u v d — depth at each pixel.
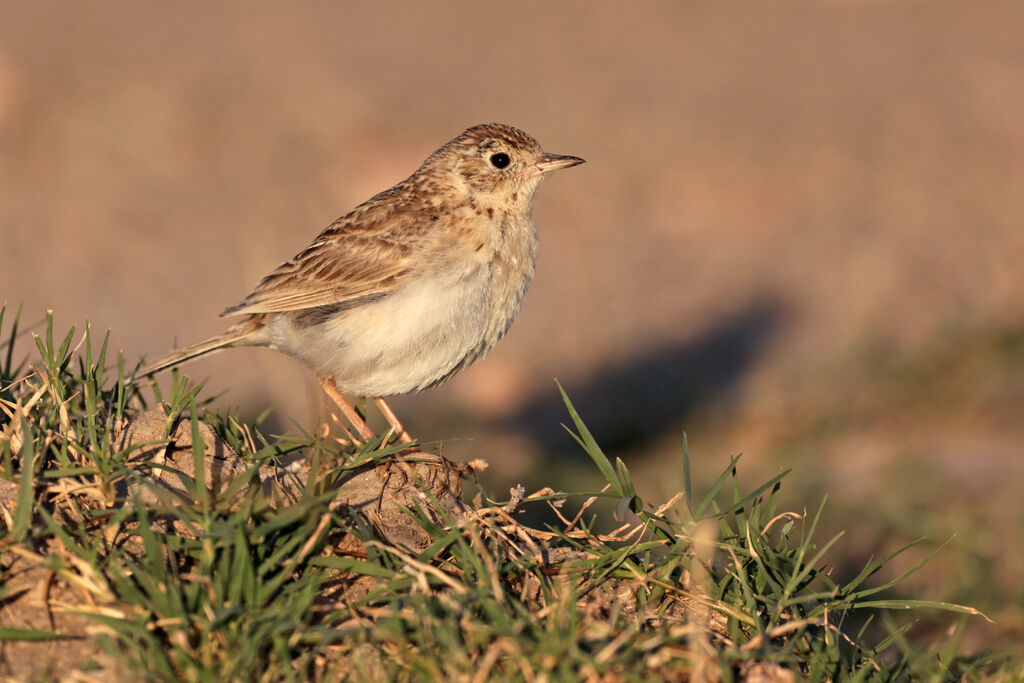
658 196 27.02
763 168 27.92
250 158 27.77
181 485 6.89
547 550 6.96
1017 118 30.30
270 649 5.64
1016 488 14.30
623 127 29.78
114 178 26.64
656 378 20.14
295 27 36.03
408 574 6.18
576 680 5.34
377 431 17.56
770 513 7.20
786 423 18.23
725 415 18.75
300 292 9.88
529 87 32.25
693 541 6.70
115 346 20.45
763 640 6.00
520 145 10.25
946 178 27.48
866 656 6.73
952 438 16.75
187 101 29.78
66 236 24.33
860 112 30.83
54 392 7.34
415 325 9.77
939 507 13.84
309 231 25.25
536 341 21.58
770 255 24.56
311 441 7.36
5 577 5.87
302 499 6.51
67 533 6.08
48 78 30.25
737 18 38.50
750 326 21.86
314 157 27.92
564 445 18.02
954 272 23.41
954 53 34.56
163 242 24.41
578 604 6.42
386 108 30.25
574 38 36.44
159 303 22.25
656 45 36.00
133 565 5.71
